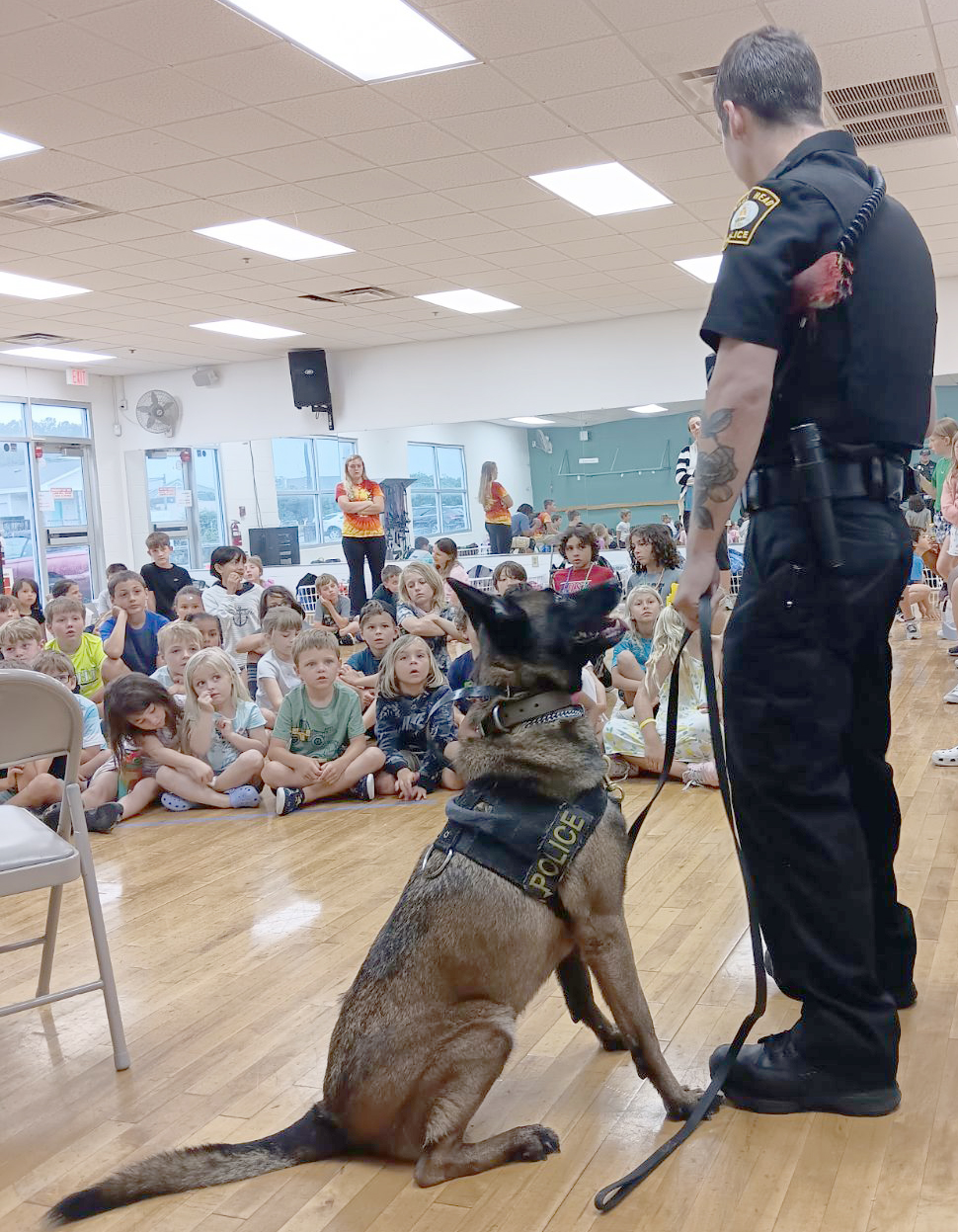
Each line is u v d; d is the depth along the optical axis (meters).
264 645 7.38
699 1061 2.18
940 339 10.34
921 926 2.79
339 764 4.80
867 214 1.75
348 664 6.02
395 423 12.77
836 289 1.71
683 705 4.73
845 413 1.80
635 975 1.95
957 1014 2.28
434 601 6.04
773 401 1.83
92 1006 2.77
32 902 3.69
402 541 12.75
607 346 11.88
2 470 12.65
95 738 5.07
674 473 11.83
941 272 10.12
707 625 1.81
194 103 5.47
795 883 1.91
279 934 3.19
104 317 10.35
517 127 6.06
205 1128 2.11
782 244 1.71
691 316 11.55
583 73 5.38
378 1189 1.84
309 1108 2.13
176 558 14.02
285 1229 1.75
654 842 3.81
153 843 4.40
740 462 1.74
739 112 1.89
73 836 2.40
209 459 13.77
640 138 6.32
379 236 8.09
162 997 2.79
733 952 2.76
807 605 1.84
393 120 5.84
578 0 4.62
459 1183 1.84
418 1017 1.83
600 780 1.95
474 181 6.95
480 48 5.05
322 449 13.23
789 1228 1.63
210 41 4.80
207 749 4.98
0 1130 2.18
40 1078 2.39
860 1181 1.73
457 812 1.94
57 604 5.87
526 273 9.47
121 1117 2.19
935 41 5.20
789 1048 1.98
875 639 1.91
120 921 3.43
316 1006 2.64
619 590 1.99
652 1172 1.80
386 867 3.78
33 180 6.49
